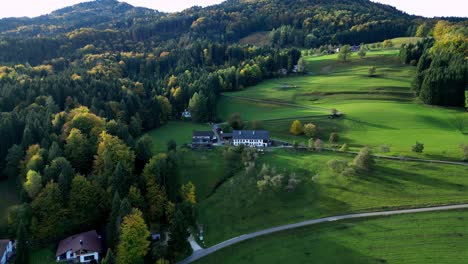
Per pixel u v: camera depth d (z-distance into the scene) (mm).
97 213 86125
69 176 86812
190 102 173375
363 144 130750
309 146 129000
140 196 87312
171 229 78312
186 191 95000
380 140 133125
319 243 79438
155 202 89000
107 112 143500
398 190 95375
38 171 90125
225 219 92125
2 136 111812
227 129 151000
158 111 166375
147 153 105875
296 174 108250
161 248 77375
